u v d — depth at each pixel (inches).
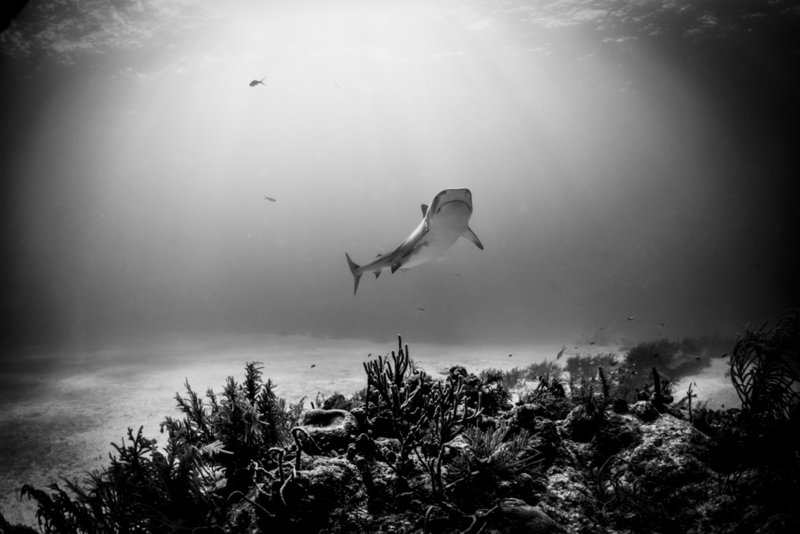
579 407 140.9
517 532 95.3
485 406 157.2
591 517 105.3
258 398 164.9
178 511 112.9
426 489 109.8
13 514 198.2
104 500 114.1
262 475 122.0
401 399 147.3
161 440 299.1
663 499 107.4
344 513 102.6
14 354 1018.7
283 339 1342.3
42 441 307.0
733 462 113.5
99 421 358.3
